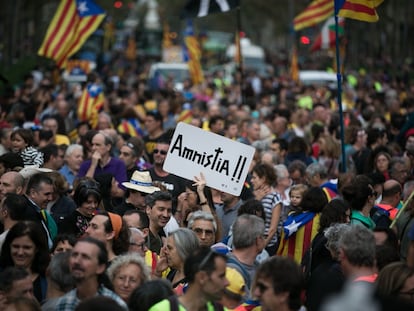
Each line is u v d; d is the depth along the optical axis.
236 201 17.53
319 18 39.53
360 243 11.70
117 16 108.56
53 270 11.52
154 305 10.41
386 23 78.88
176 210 18.22
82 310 9.48
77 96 37.19
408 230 15.15
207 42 100.94
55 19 29.17
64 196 16.66
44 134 22.08
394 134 28.08
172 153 16.02
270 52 110.25
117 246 13.16
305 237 15.70
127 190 17.34
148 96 38.16
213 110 31.11
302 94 44.12
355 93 46.97
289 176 20.09
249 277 12.50
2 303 11.18
